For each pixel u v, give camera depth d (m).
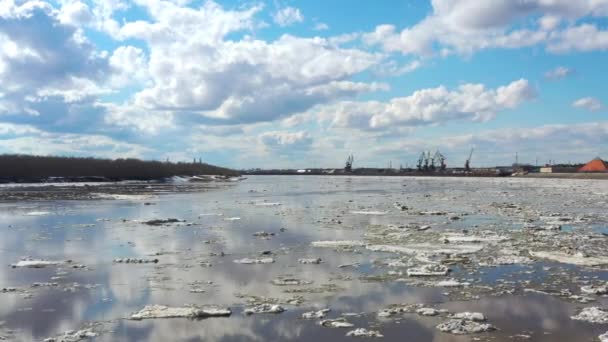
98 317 9.91
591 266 14.54
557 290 11.83
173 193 55.78
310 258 15.84
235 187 75.44
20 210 32.84
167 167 116.12
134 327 9.30
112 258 15.98
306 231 22.39
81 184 80.06
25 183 80.69
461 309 10.33
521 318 9.71
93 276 13.37
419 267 14.40
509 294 11.48
